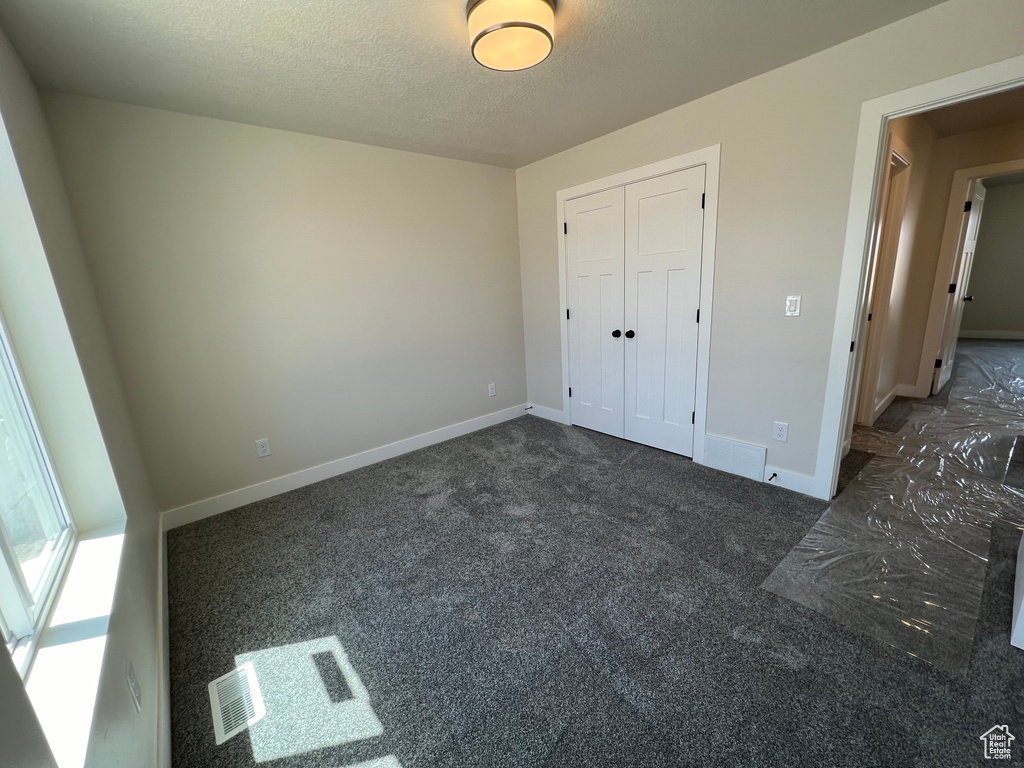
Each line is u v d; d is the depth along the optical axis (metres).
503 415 3.94
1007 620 1.49
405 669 1.46
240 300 2.49
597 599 1.72
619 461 2.97
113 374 1.98
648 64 1.94
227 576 1.97
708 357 2.67
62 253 1.58
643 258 2.88
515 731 1.23
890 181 2.90
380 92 2.06
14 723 0.53
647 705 1.28
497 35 1.44
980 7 1.55
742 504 2.34
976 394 3.93
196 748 1.23
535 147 3.04
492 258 3.62
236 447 2.58
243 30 1.52
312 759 1.19
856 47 1.83
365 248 2.91
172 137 2.19
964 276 4.03
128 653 1.07
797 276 2.20
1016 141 3.16
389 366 3.15
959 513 2.14
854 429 3.26
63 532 1.27
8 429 1.08
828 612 1.58
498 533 2.21
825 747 1.13
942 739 1.13
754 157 2.23
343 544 2.19
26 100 1.59
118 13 1.39
